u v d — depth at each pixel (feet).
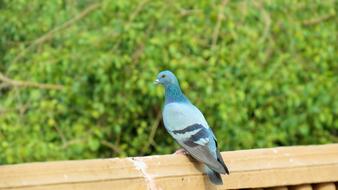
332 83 36.47
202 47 36.81
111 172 17.51
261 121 36.52
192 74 34.76
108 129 36.47
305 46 37.22
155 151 37.91
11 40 42.32
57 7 39.70
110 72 35.88
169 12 36.45
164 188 17.95
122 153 36.50
